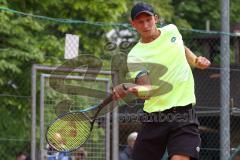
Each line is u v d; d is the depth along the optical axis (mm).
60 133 14836
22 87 25594
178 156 13484
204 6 48031
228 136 23250
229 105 23938
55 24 30312
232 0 45938
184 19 47406
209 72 27094
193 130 13680
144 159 14156
